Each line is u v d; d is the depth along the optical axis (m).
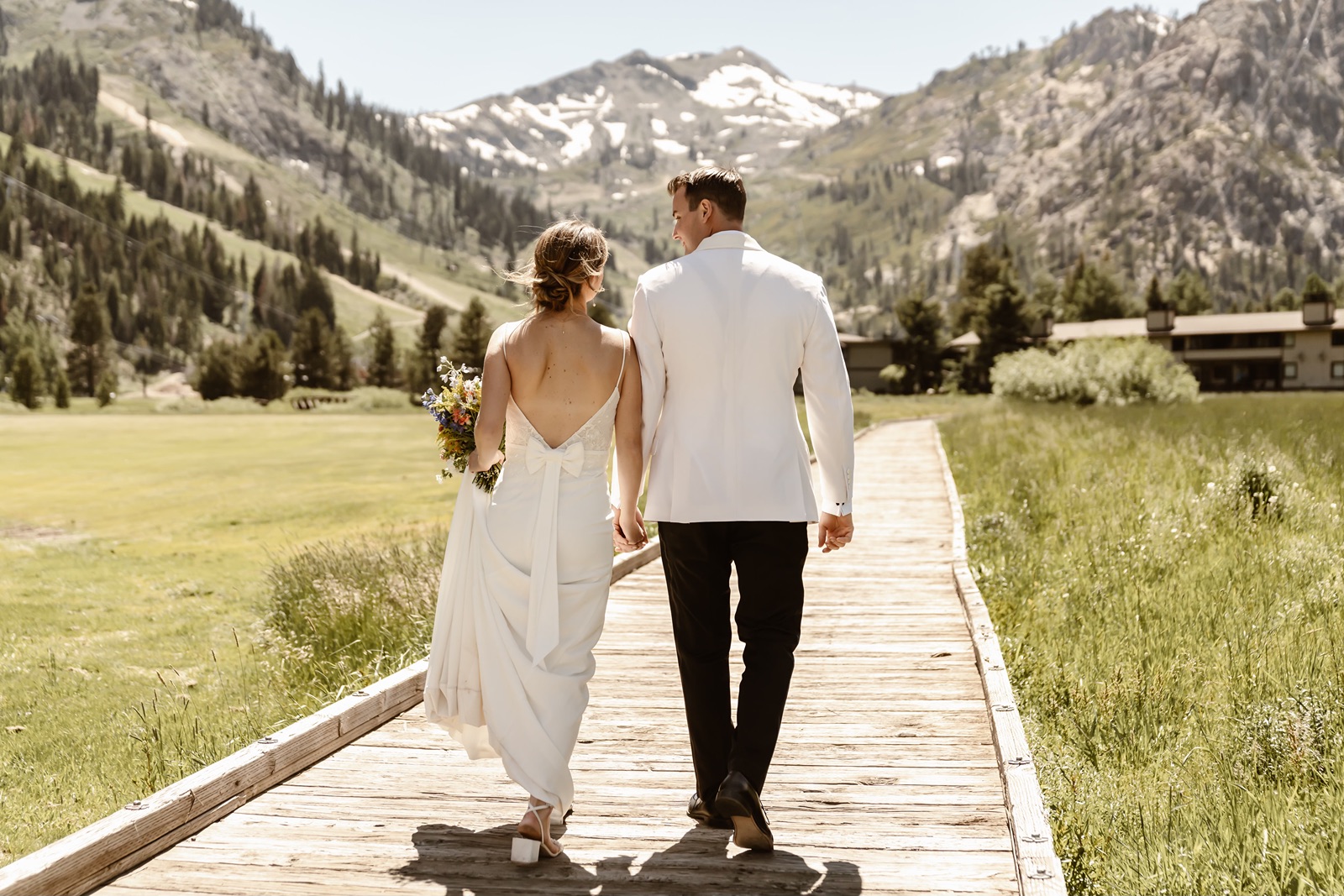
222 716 6.59
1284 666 5.28
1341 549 7.50
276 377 114.25
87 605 11.54
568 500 3.37
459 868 3.24
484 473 3.46
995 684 4.69
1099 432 19.22
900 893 3.05
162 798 3.40
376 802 3.78
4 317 160.50
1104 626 6.41
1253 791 4.00
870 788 3.90
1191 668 5.42
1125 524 9.18
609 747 4.46
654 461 3.44
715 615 3.41
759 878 3.16
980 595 7.30
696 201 3.51
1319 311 87.88
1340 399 36.97
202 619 10.58
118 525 20.00
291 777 4.04
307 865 3.24
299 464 32.94
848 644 6.25
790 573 3.39
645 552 9.49
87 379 147.75
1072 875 3.33
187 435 50.19
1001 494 13.06
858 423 38.09
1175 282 143.75
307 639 7.98
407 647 7.02
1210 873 3.30
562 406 3.38
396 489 24.56
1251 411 24.12
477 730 3.58
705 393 3.36
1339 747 4.26
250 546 16.66
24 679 8.12
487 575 3.39
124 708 7.11
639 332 3.42
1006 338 88.69
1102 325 100.38
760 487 3.31
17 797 5.40
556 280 3.34
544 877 3.18
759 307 3.34
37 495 25.61
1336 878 3.23
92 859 3.03
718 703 3.41
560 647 3.36
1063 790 4.09
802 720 4.76
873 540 10.71
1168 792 4.02
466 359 101.62
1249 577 7.06
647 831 3.54
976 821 3.57
